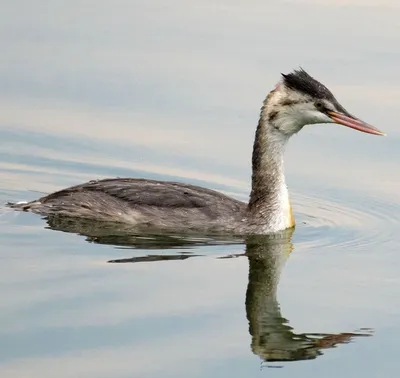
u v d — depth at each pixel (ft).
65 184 61.82
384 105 68.80
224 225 53.47
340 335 42.22
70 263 48.42
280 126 54.24
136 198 54.24
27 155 65.31
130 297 44.60
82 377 37.27
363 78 72.69
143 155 65.16
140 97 71.77
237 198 59.98
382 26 82.64
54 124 68.74
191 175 62.54
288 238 54.34
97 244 51.16
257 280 47.50
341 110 53.67
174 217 53.47
